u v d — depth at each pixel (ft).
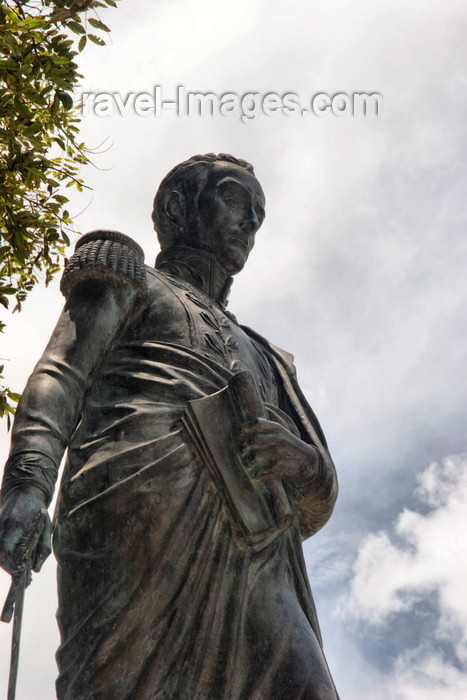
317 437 17.65
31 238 23.04
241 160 20.06
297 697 14.38
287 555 16.01
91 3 21.77
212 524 15.17
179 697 14.14
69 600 14.85
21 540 13.89
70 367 16.05
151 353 16.57
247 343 18.19
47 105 22.93
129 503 14.88
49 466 14.89
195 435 15.55
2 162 22.61
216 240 19.06
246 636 14.84
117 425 15.57
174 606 14.55
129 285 16.97
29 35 21.76
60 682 14.47
